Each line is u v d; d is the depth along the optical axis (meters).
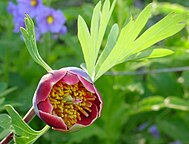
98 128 0.51
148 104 0.50
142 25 0.23
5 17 0.55
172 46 0.55
